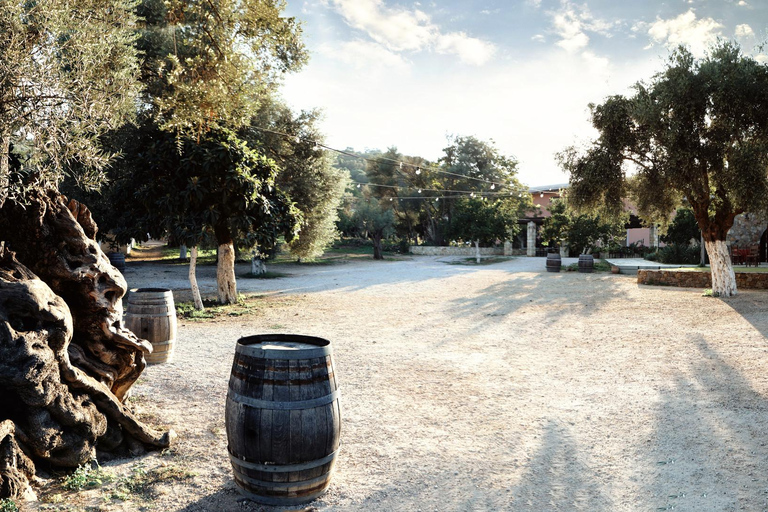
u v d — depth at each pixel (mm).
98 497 3828
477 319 13320
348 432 5453
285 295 19094
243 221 13961
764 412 5797
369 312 14812
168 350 8281
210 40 8703
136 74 5891
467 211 39938
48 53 4551
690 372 7637
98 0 5547
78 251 4777
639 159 17344
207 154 13320
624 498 3949
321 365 3939
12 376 3705
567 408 6195
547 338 10672
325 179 23750
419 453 4895
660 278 20500
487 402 6484
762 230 26844
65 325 4199
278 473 3770
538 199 57750
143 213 14609
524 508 3822
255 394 3787
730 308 13445
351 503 3920
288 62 9758
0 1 4219
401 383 7367
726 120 14164
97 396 4430
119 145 15742
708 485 4113
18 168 4719
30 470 3865
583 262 28812
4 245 4309
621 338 10375
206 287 20344
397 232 61375
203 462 4555
